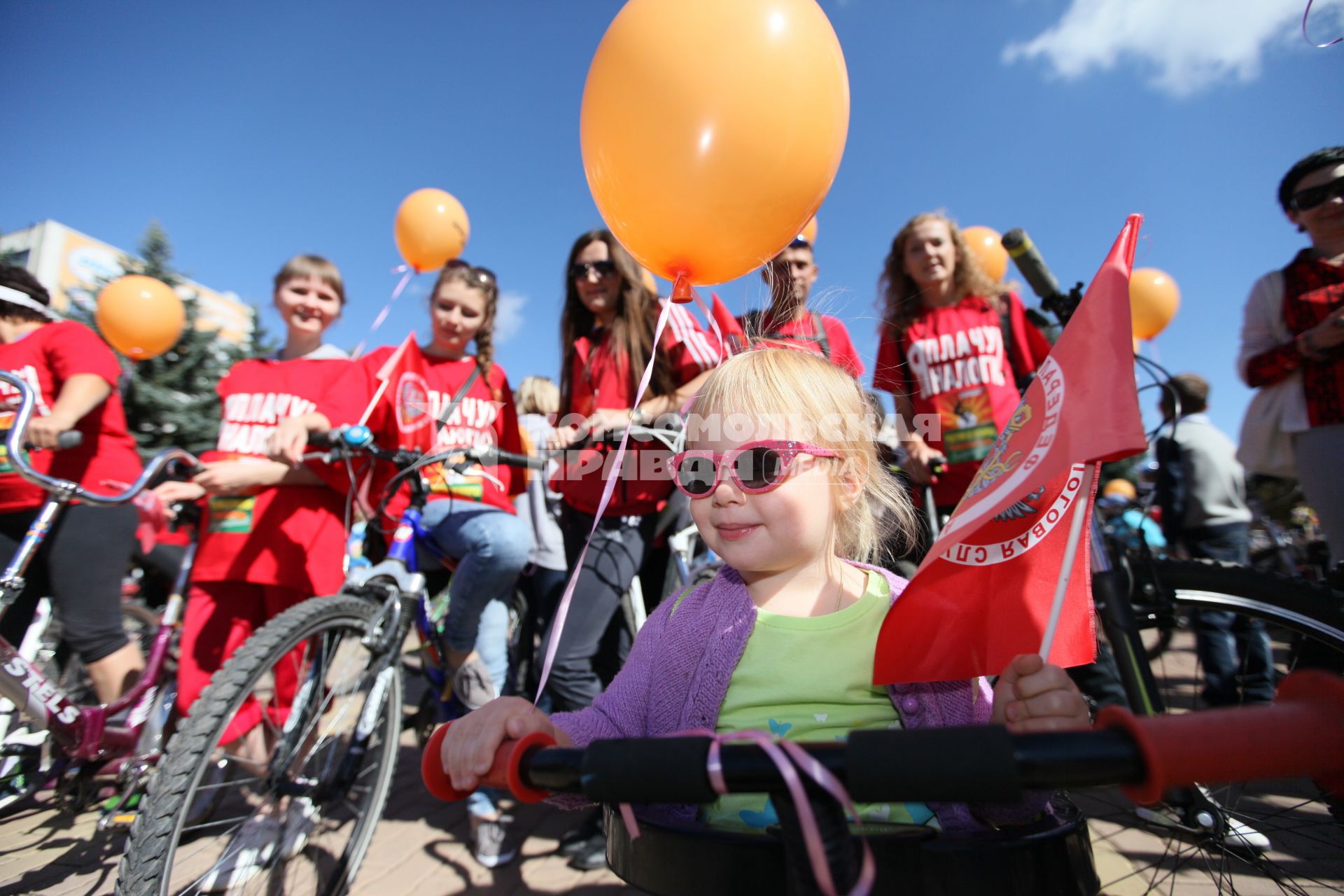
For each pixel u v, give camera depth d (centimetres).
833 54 121
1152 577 165
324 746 179
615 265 233
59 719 201
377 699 182
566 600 91
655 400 221
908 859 63
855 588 113
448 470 208
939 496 256
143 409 1065
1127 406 71
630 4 123
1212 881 155
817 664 102
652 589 270
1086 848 71
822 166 119
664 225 121
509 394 283
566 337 260
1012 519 91
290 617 158
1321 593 156
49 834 221
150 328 279
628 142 116
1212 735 48
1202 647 188
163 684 246
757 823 91
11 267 232
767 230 122
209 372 1128
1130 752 48
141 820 125
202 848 166
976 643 88
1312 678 50
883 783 50
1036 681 76
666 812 91
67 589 226
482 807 212
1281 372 223
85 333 233
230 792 212
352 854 180
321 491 241
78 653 229
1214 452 310
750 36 111
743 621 106
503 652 254
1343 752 47
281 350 271
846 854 50
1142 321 288
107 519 234
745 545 105
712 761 53
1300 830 149
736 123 110
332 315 263
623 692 104
